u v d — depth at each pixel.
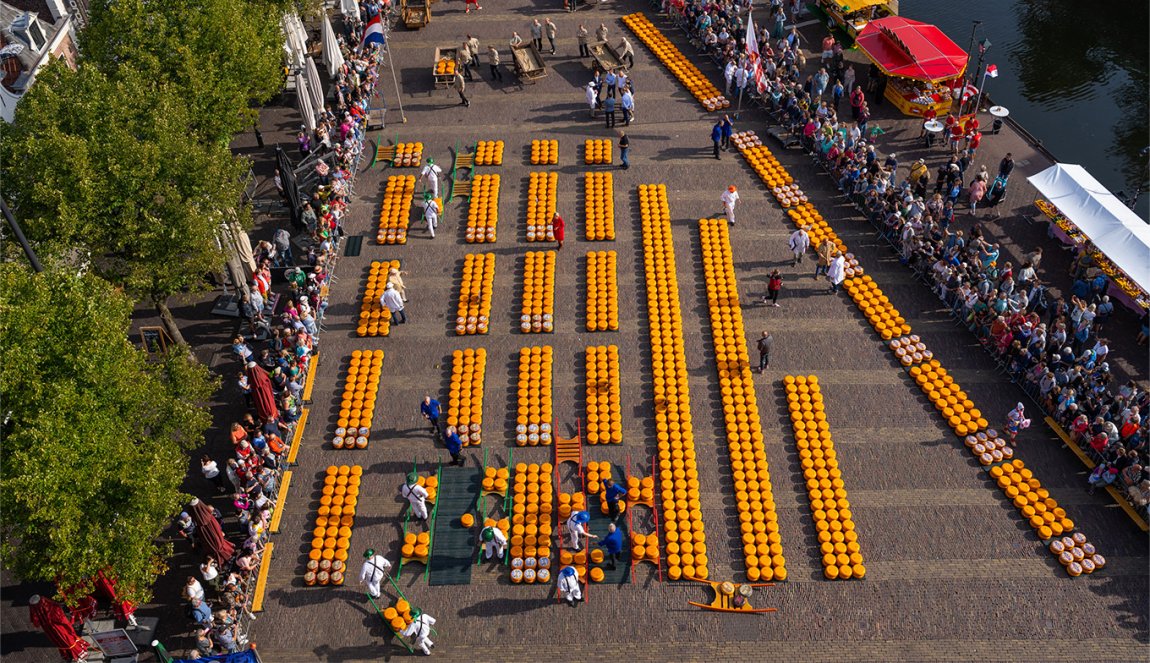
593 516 35.03
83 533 28.02
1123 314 43.06
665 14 64.88
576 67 60.22
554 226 45.69
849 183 48.91
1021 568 33.12
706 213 48.72
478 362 40.81
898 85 56.31
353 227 48.59
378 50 58.12
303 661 31.23
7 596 33.41
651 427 38.34
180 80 41.50
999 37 71.69
